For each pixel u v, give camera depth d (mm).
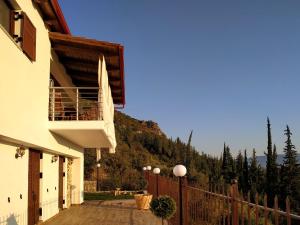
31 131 9625
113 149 20828
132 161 54594
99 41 12141
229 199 6203
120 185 38312
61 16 11336
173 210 10070
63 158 17750
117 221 14094
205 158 55469
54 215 15289
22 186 10539
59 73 14609
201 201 8438
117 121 85188
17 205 10047
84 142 16859
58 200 16281
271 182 43906
